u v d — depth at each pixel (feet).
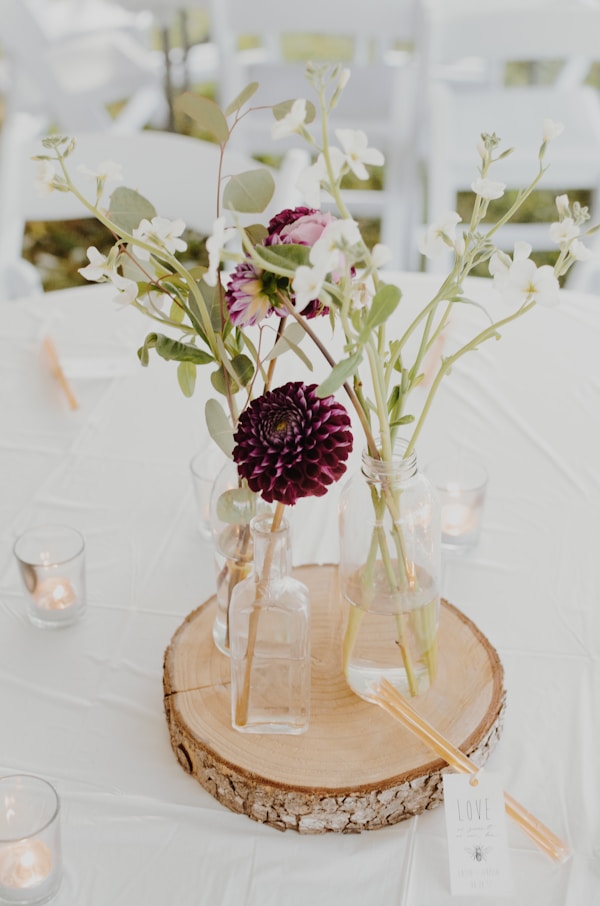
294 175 5.93
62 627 3.70
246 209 2.81
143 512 4.29
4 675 3.52
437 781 3.00
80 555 3.66
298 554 4.05
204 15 13.80
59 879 2.86
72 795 3.11
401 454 3.01
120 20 11.09
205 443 4.72
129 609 3.80
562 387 5.04
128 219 2.87
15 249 6.60
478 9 7.84
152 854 2.96
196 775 3.15
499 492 4.37
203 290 2.85
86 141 6.25
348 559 3.02
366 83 9.47
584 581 3.89
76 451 4.66
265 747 3.08
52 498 4.38
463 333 5.44
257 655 2.98
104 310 5.75
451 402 4.94
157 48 12.85
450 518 3.99
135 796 3.11
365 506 2.90
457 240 2.67
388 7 7.88
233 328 3.02
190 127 11.60
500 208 11.39
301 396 2.60
